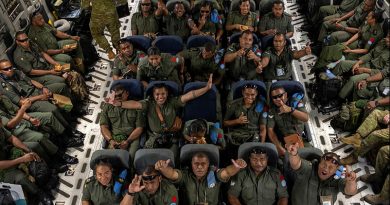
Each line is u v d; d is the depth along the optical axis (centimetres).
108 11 590
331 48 525
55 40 563
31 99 468
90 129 516
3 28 510
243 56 484
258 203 370
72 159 474
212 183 359
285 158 378
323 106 528
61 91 500
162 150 366
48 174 436
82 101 548
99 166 345
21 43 497
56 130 469
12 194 378
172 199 352
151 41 530
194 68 495
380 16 525
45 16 579
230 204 386
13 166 403
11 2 527
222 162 426
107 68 612
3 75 459
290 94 425
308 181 359
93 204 370
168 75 475
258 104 427
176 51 517
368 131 439
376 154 441
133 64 500
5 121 432
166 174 349
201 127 389
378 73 472
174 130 432
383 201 400
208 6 562
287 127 429
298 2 723
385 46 499
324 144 486
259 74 497
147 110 431
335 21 587
